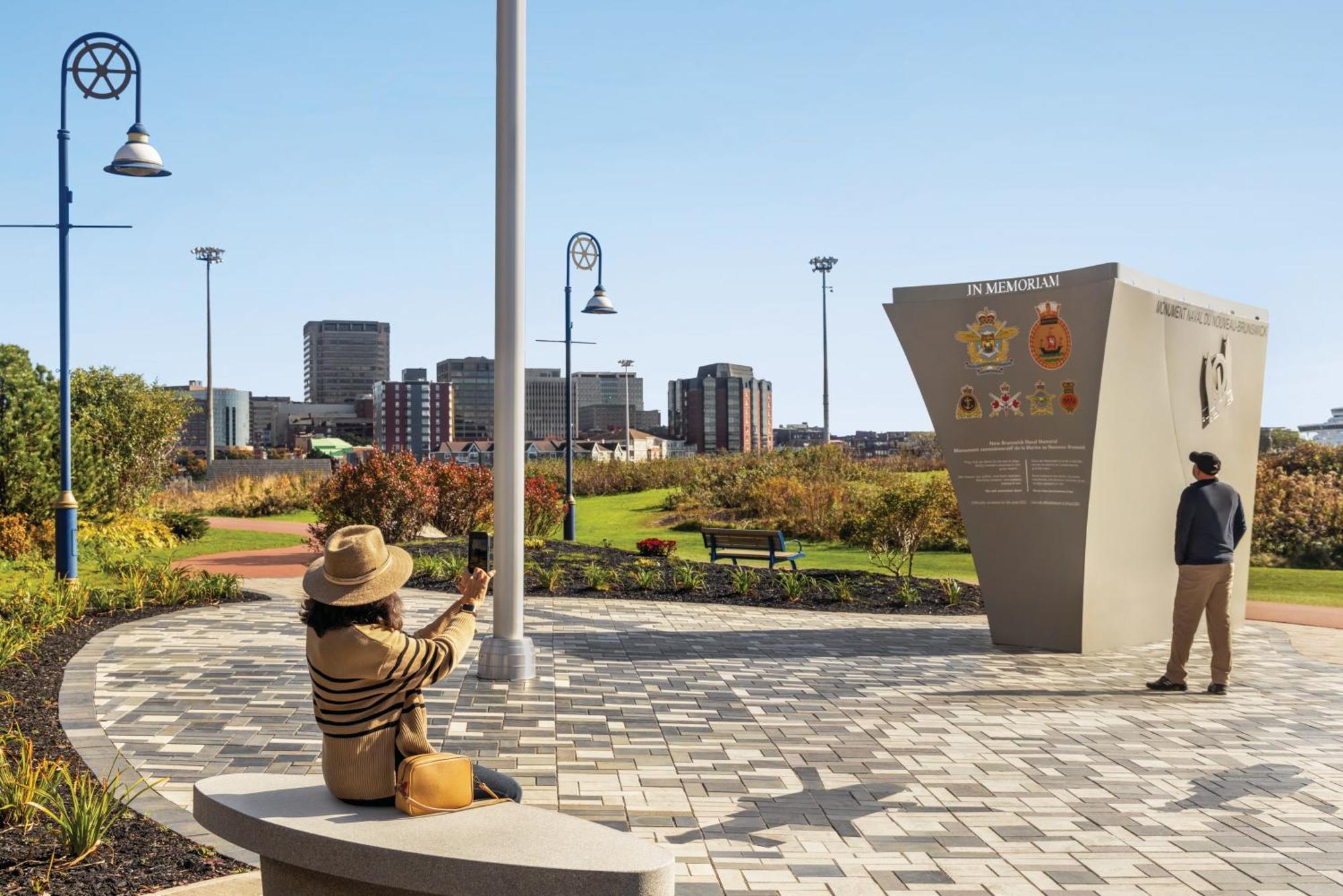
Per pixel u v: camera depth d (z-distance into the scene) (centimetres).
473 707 877
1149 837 589
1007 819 617
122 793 616
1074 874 532
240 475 4734
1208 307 1341
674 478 4500
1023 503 1202
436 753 407
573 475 4516
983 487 1226
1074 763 737
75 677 958
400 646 398
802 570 1873
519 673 978
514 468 977
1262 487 2438
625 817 609
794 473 3722
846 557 2312
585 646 1195
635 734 796
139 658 1054
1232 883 523
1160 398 1252
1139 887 517
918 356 1248
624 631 1308
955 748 771
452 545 2173
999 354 1197
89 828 514
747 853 555
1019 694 964
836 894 502
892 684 999
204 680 954
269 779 445
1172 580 1312
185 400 3141
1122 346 1155
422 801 394
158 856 519
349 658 393
